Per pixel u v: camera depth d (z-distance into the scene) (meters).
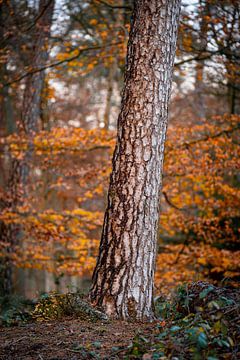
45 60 12.35
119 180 5.36
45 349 4.32
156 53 5.40
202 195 13.01
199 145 10.40
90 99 21.05
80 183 11.18
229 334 3.83
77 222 10.99
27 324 5.57
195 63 11.40
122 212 5.30
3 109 17.02
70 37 12.38
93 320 5.16
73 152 11.09
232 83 12.46
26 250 11.41
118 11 11.22
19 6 11.43
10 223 11.66
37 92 12.39
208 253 11.23
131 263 5.25
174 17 5.55
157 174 5.41
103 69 16.89
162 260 11.79
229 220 11.75
